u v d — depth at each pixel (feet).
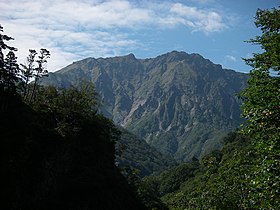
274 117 37.58
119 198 277.85
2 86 214.90
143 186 331.77
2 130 187.62
